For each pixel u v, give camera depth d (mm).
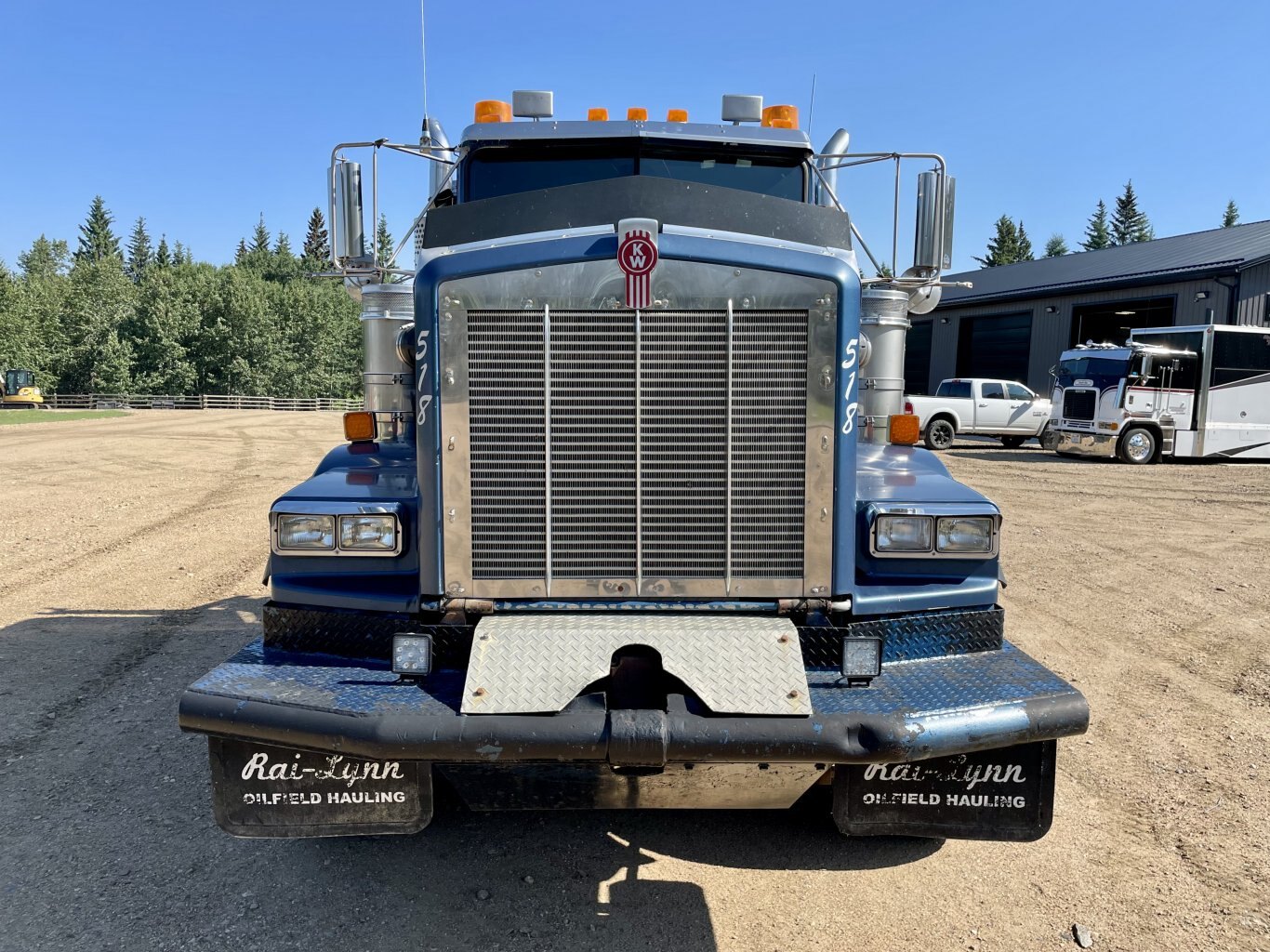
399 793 2828
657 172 4504
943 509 3043
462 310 2803
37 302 64688
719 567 2904
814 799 3619
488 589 2887
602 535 2881
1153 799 3748
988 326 30156
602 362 2824
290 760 2822
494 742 2512
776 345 2848
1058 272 29078
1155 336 19562
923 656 3012
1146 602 6977
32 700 4742
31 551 8516
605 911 2947
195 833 3424
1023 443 25609
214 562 8117
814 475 2887
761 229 3127
